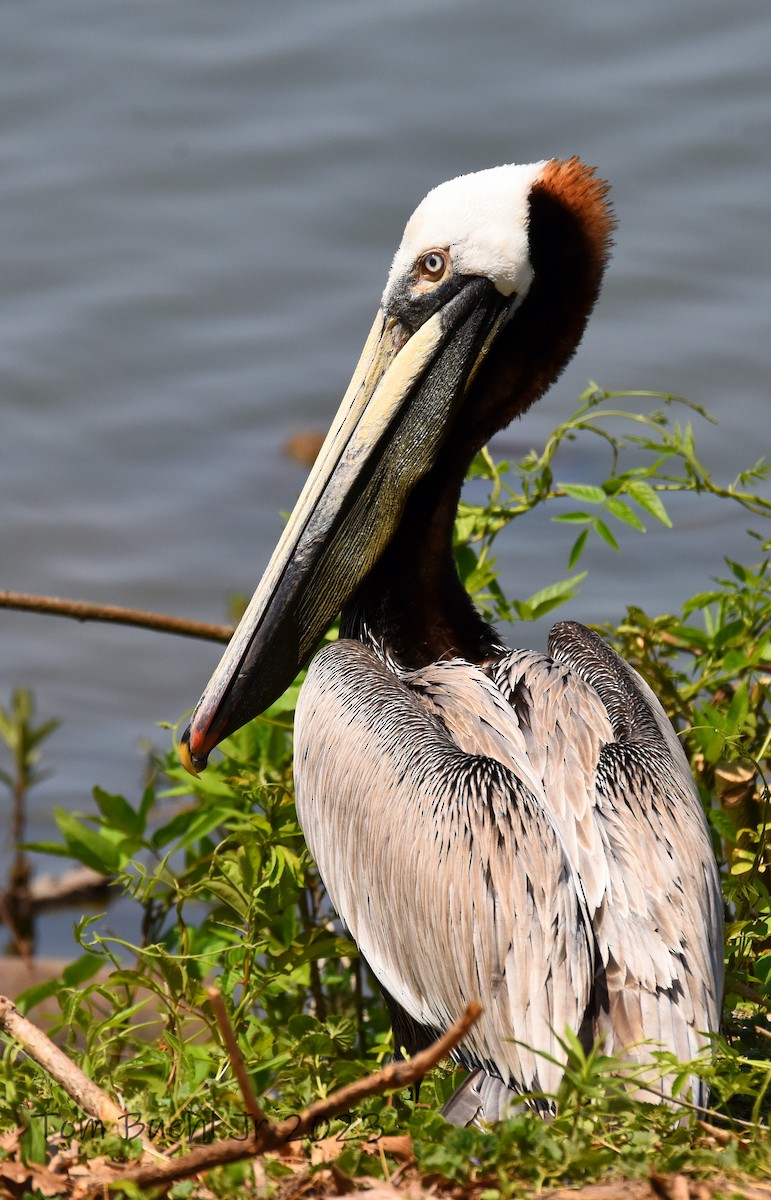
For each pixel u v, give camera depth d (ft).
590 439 76.23
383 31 103.45
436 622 30.96
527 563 67.77
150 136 98.53
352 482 30.78
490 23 100.73
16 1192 21.47
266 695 30.45
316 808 27.63
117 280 88.94
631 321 83.15
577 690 27.12
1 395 83.15
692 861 24.63
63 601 37.14
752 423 76.28
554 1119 22.09
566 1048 21.72
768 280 84.38
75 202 94.63
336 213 92.79
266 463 80.02
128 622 37.35
